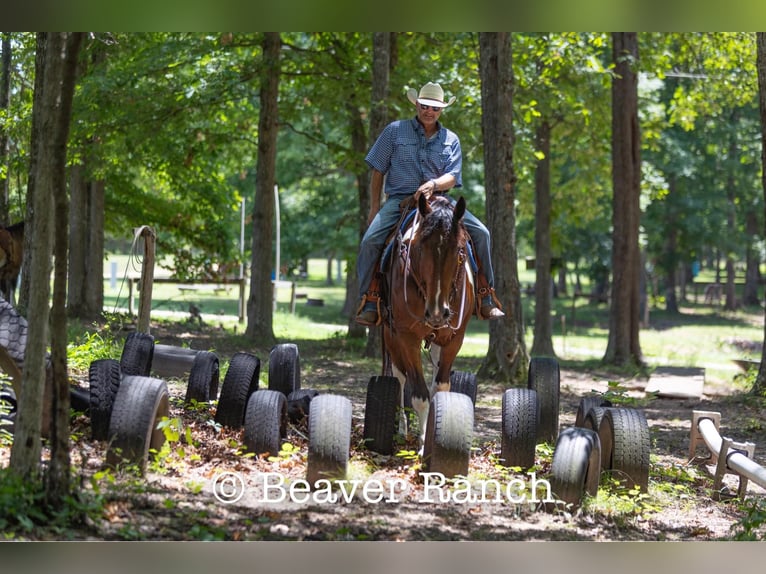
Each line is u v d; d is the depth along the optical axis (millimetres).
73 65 6164
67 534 5895
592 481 7613
